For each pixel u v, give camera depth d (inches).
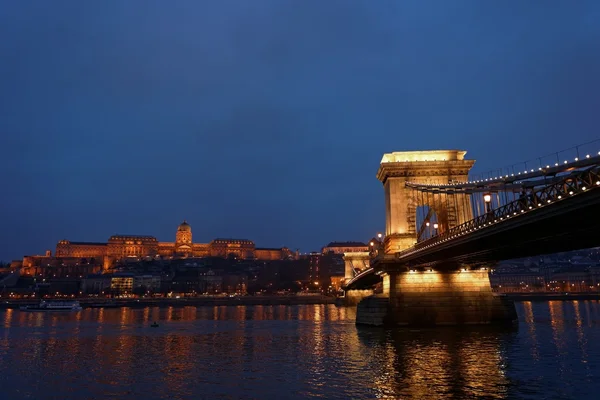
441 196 2603.3
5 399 1173.7
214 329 3034.0
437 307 2417.6
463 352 1649.9
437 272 2450.8
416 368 1405.0
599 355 1574.8
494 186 1494.8
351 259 6451.8
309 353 1784.0
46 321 4141.2
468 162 2625.5
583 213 1128.2
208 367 1544.0
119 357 1798.7
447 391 1128.2
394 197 2625.5
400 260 2416.3
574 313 4047.7
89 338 2541.8
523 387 1155.3
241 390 1203.2
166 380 1346.0
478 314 2413.9
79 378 1397.6
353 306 6318.9
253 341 2265.0
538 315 3752.5
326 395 1127.6
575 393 1095.6
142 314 5354.3
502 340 1931.6
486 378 1256.2
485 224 1488.7
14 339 2512.3
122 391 1223.5
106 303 7721.5
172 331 2933.1
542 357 1546.5
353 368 1444.4
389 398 1083.3
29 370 1537.9
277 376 1365.7
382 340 1995.6
